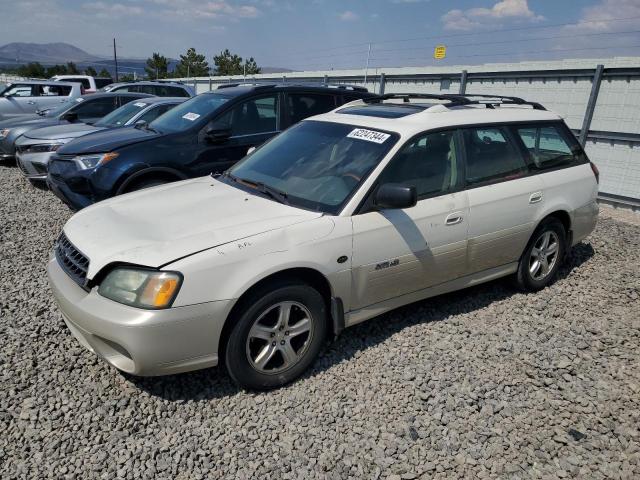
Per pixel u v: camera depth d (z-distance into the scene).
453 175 3.87
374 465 2.60
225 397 3.07
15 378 3.14
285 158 3.98
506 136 4.32
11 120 11.34
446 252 3.79
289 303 3.08
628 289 4.84
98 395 3.03
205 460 2.58
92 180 5.69
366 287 3.42
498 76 10.24
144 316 2.65
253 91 6.49
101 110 11.13
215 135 6.04
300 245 3.06
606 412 3.03
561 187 4.61
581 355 3.63
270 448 2.68
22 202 7.52
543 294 4.67
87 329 2.79
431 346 3.68
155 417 2.89
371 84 13.78
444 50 13.80
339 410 2.97
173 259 2.76
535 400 3.13
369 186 3.40
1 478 2.41
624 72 8.18
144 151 5.75
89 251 2.96
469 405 3.06
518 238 4.32
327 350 3.58
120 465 2.54
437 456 2.67
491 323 4.06
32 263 5.00
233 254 2.86
